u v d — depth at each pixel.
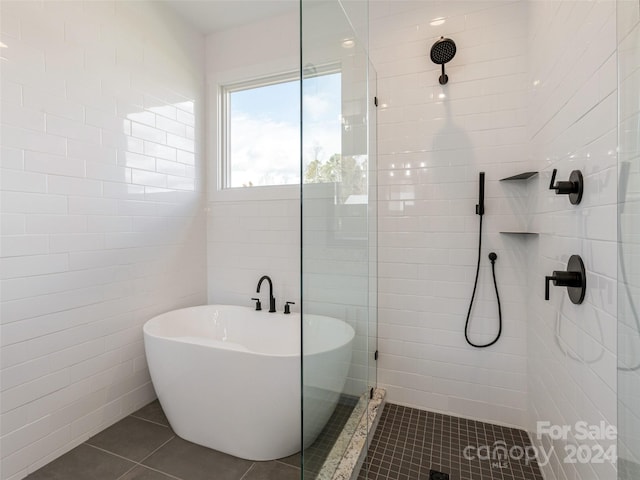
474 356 2.04
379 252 2.21
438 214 2.08
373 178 2.13
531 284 1.83
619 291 0.81
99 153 1.93
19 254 1.56
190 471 1.63
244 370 1.65
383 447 1.79
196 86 2.69
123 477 1.58
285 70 2.54
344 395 1.69
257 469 1.65
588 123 1.08
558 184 1.20
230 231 2.74
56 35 1.71
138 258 2.20
